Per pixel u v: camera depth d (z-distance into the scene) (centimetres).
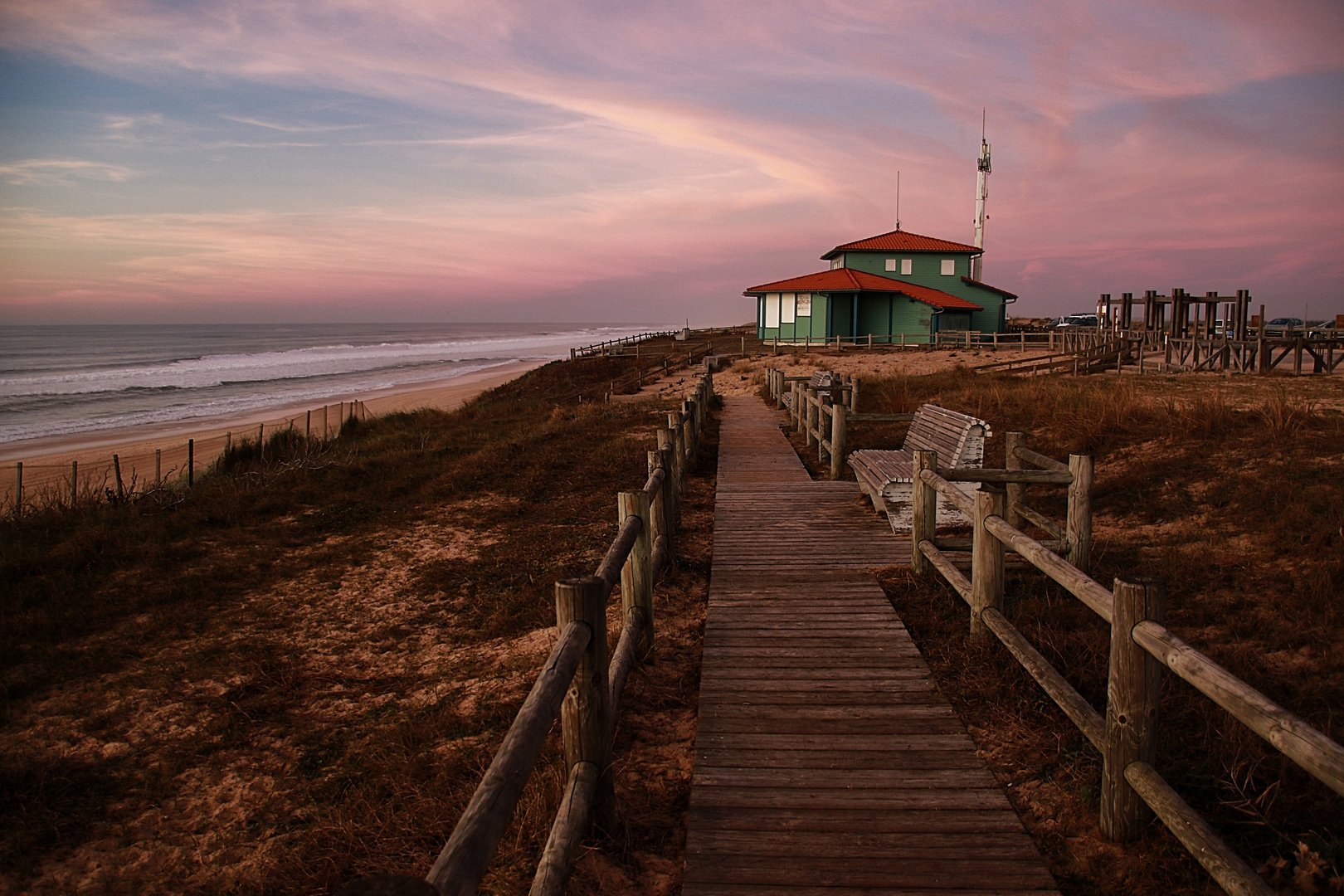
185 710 475
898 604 569
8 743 441
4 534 903
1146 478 802
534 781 339
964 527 729
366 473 1173
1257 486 708
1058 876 279
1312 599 498
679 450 908
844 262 4575
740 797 330
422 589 669
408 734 415
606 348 4816
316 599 659
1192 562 585
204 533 881
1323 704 392
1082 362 2409
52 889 322
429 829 324
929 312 4191
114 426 3117
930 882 275
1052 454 974
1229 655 442
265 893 304
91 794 389
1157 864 274
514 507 929
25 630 596
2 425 3167
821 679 443
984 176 4812
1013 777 343
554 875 234
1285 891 262
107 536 839
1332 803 302
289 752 423
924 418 892
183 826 362
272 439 1564
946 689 429
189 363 8112
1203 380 1752
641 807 336
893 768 350
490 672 495
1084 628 486
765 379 2695
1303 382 1602
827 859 289
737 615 546
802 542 730
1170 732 358
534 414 1980
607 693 309
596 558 723
